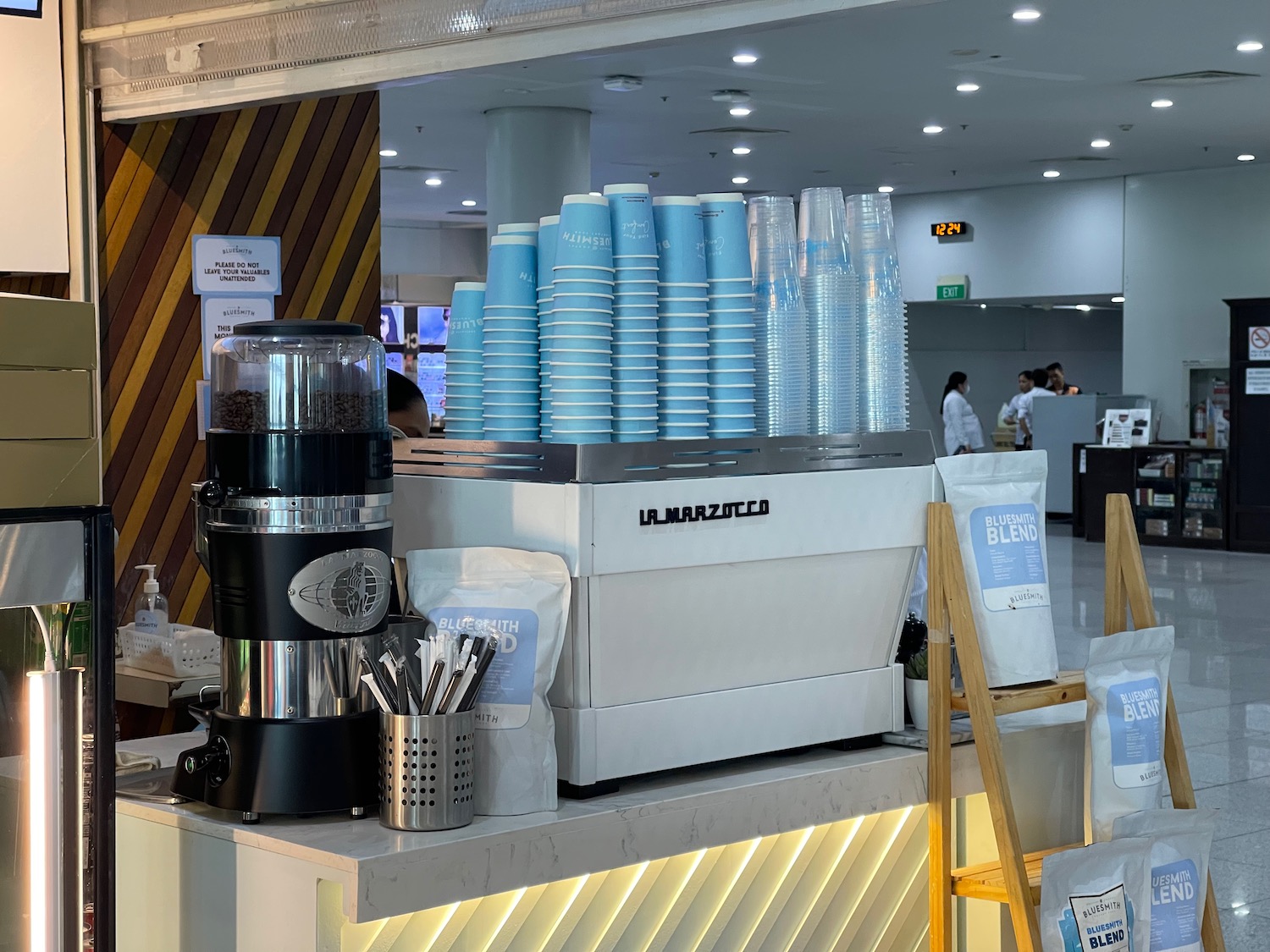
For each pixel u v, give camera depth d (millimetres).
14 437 1868
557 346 2451
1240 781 5684
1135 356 16375
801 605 2594
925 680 2814
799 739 2613
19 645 1867
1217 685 7605
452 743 2135
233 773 2215
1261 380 13852
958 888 2680
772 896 2666
